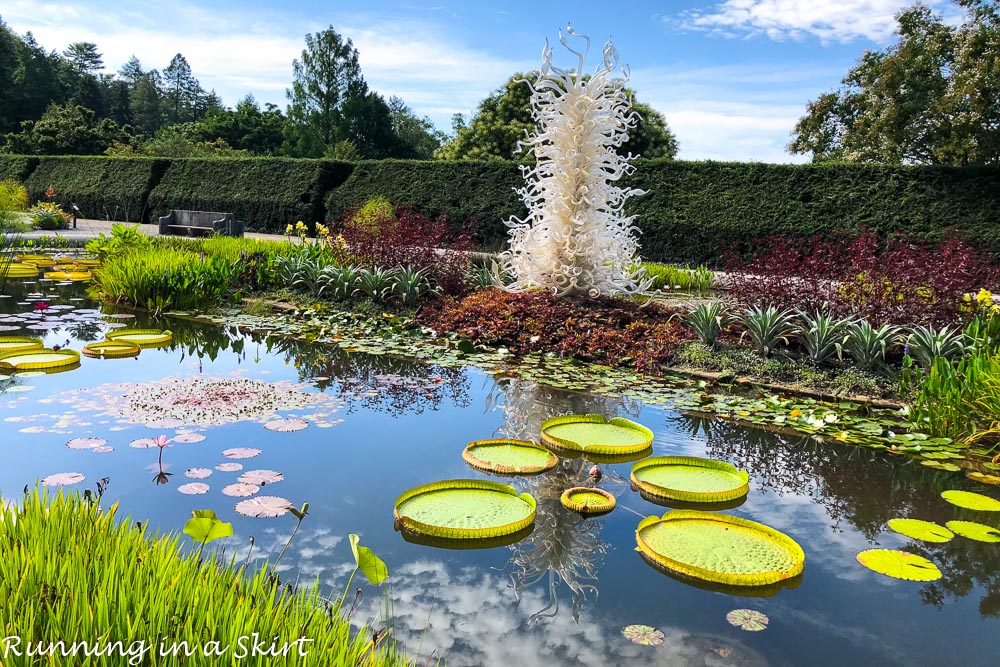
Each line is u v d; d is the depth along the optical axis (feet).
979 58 46.11
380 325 20.76
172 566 5.12
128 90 209.26
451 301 22.04
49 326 18.92
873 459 11.00
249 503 8.18
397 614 6.15
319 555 7.09
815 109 57.88
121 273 23.29
